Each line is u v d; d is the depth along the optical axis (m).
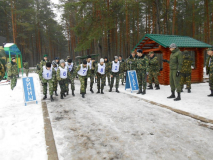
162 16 16.31
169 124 3.86
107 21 16.59
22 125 3.98
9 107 5.73
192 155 2.60
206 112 4.50
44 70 6.39
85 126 3.89
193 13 21.77
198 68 10.17
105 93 7.98
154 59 8.26
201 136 3.22
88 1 15.70
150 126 3.78
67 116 4.65
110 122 4.10
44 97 6.93
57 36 41.62
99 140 3.19
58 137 3.34
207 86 8.92
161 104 5.44
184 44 9.38
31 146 2.99
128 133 3.45
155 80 8.45
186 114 4.39
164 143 3.00
